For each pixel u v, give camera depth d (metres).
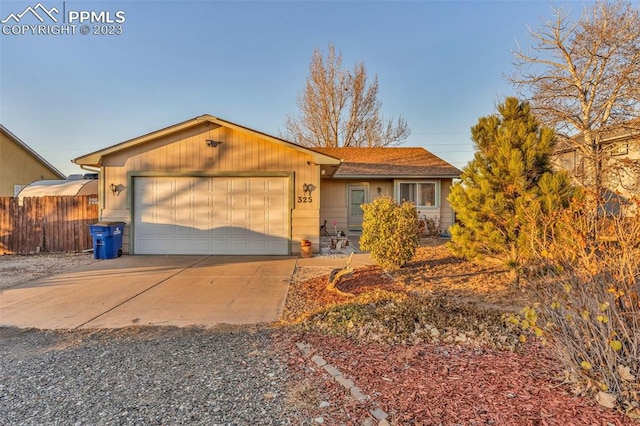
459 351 3.35
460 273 7.18
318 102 25.09
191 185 9.93
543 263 3.66
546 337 2.83
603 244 3.10
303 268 8.16
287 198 9.97
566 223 3.56
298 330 4.12
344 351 3.43
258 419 2.33
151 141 9.86
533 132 6.50
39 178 21.00
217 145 9.87
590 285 2.76
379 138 25.61
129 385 2.83
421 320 4.11
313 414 2.38
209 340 3.87
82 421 2.33
